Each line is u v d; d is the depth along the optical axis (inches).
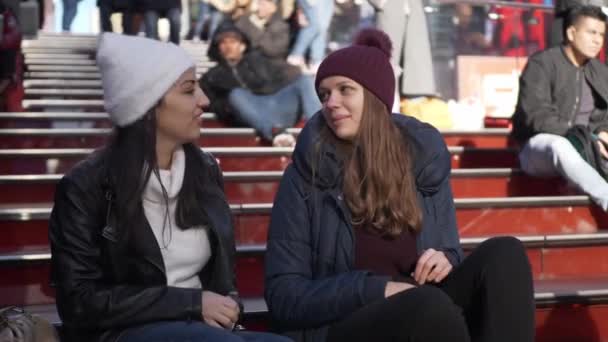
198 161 122.2
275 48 260.1
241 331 118.6
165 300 113.0
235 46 256.7
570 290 177.5
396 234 125.2
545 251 194.5
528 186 235.6
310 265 126.7
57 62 368.2
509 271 115.9
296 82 255.0
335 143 128.5
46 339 110.6
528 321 115.5
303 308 120.0
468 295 119.0
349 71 124.2
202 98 120.0
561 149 218.5
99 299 112.6
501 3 327.0
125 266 115.3
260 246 177.3
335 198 125.6
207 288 122.6
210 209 121.0
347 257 125.0
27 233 179.5
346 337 114.3
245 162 234.4
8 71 282.8
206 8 451.8
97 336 114.9
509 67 329.1
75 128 259.3
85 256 114.7
